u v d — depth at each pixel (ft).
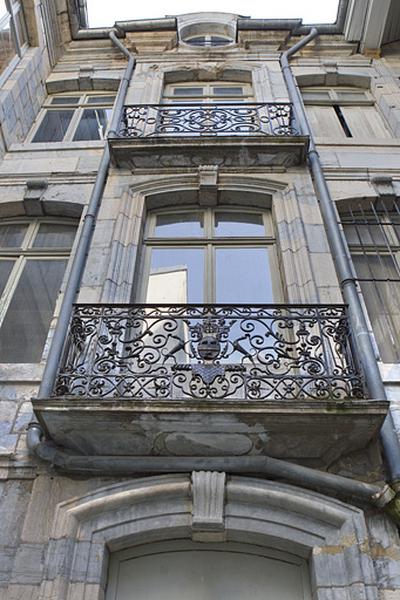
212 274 20.10
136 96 29.91
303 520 13.05
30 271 20.74
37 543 12.64
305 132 24.54
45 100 31.96
